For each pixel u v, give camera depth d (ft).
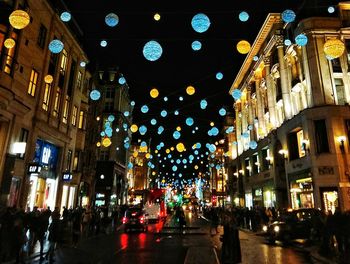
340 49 26.76
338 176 78.69
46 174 74.18
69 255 42.34
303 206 88.22
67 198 87.04
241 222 100.22
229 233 37.27
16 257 34.17
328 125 81.87
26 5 62.03
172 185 277.85
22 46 61.57
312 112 84.17
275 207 107.14
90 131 126.82
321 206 78.28
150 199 131.75
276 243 58.54
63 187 85.05
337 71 87.25
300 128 91.86
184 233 75.92
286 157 98.89
